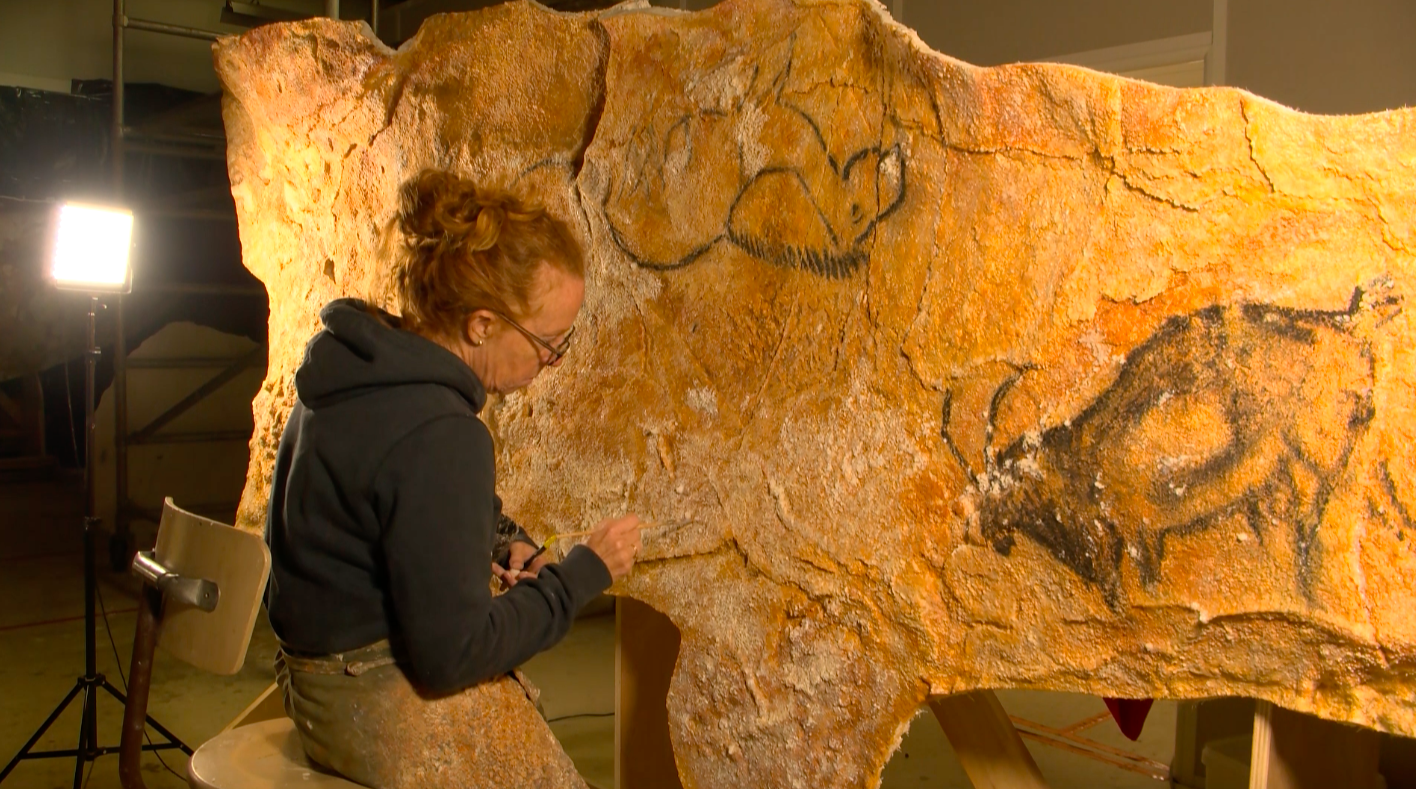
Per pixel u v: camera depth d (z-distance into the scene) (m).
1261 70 2.19
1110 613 1.24
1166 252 1.20
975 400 1.34
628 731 2.13
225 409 5.89
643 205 1.68
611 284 1.73
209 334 5.80
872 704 1.43
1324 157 1.12
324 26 2.10
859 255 1.45
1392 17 1.99
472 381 1.13
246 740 1.36
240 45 2.23
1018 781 1.66
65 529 5.64
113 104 4.09
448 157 1.92
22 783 2.62
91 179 5.43
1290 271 1.13
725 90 1.58
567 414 1.78
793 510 1.51
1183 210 1.19
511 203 1.15
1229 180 1.17
